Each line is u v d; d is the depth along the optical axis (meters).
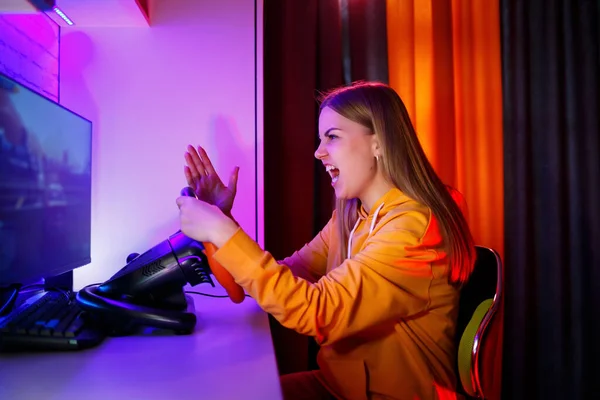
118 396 0.50
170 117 1.29
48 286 1.01
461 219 0.88
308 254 1.17
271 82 1.74
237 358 0.63
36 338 0.65
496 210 1.83
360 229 0.96
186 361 0.62
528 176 1.85
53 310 0.77
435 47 1.79
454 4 1.84
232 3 1.32
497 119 1.83
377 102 0.87
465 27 1.83
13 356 0.64
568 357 1.83
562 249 1.83
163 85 1.29
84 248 1.06
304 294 0.67
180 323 0.75
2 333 0.64
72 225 0.98
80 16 1.17
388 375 0.82
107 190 1.26
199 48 1.30
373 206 0.91
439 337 0.83
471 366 0.80
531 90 1.83
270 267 0.68
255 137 1.32
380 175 0.90
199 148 0.99
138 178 1.28
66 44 1.24
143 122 1.28
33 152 0.79
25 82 1.04
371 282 0.71
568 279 1.85
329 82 1.74
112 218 1.26
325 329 0.68
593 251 1.83
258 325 0.82
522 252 1.81
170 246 0.82
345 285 0.70
